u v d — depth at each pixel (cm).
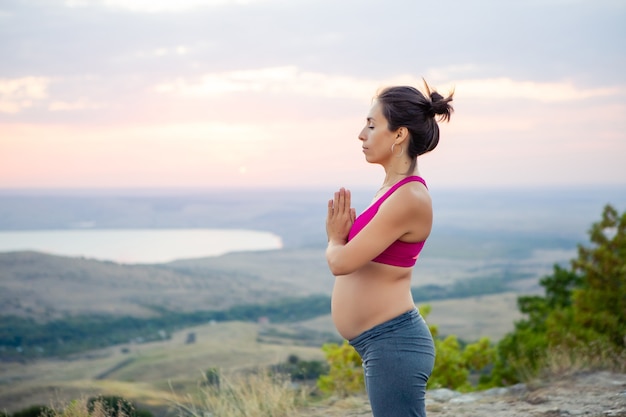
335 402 512
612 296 1683
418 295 19975
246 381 501
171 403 463
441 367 1033
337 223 251
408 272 254
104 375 6488
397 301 250
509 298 18238
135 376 6116
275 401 479
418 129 247
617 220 1783
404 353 246
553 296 2552
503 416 436
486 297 18800
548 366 596
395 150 249
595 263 1777
